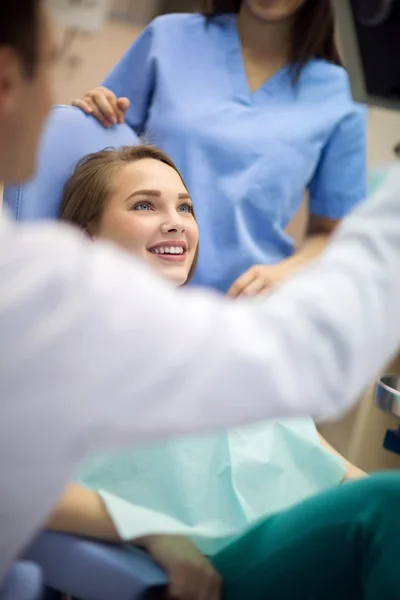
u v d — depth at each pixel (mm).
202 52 1552
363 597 788
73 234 472
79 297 427
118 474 963
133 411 428
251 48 1563
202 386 431
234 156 1496
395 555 730
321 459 1078
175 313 443
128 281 445
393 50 533
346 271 473
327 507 814
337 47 1615
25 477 438
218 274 1498
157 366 428
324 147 1592
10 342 419
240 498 986
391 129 1821
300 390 448
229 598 872
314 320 458
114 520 854
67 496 858
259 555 860
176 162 1503
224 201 1491
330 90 1570
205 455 1000
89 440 440
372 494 779
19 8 453
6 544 472
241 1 1578
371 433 1681
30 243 443
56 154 1265
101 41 1697
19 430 424
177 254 1173
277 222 1548
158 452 976
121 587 791
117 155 1234
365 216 499
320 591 809
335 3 554
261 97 1552
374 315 466
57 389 422
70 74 1688
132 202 1167
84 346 423
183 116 1505
